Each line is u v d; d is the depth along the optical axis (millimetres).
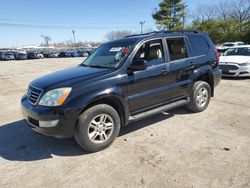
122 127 4680
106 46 4840
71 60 34688
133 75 3953
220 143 3822
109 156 3537
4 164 3420
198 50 5234
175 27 41219
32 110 3428
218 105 5977
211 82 5602
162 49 4488
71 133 3426
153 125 4727
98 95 3502
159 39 4484
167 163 3271
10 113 5953
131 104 3988
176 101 4891
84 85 3467
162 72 4387
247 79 9828
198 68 5125
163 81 4445
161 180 2889
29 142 4141
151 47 4340
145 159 3408
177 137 4121
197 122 4809
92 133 3592
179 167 3158
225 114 5254
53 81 3621
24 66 23547
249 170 3031
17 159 3557
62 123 3318
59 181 2957
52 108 3299
